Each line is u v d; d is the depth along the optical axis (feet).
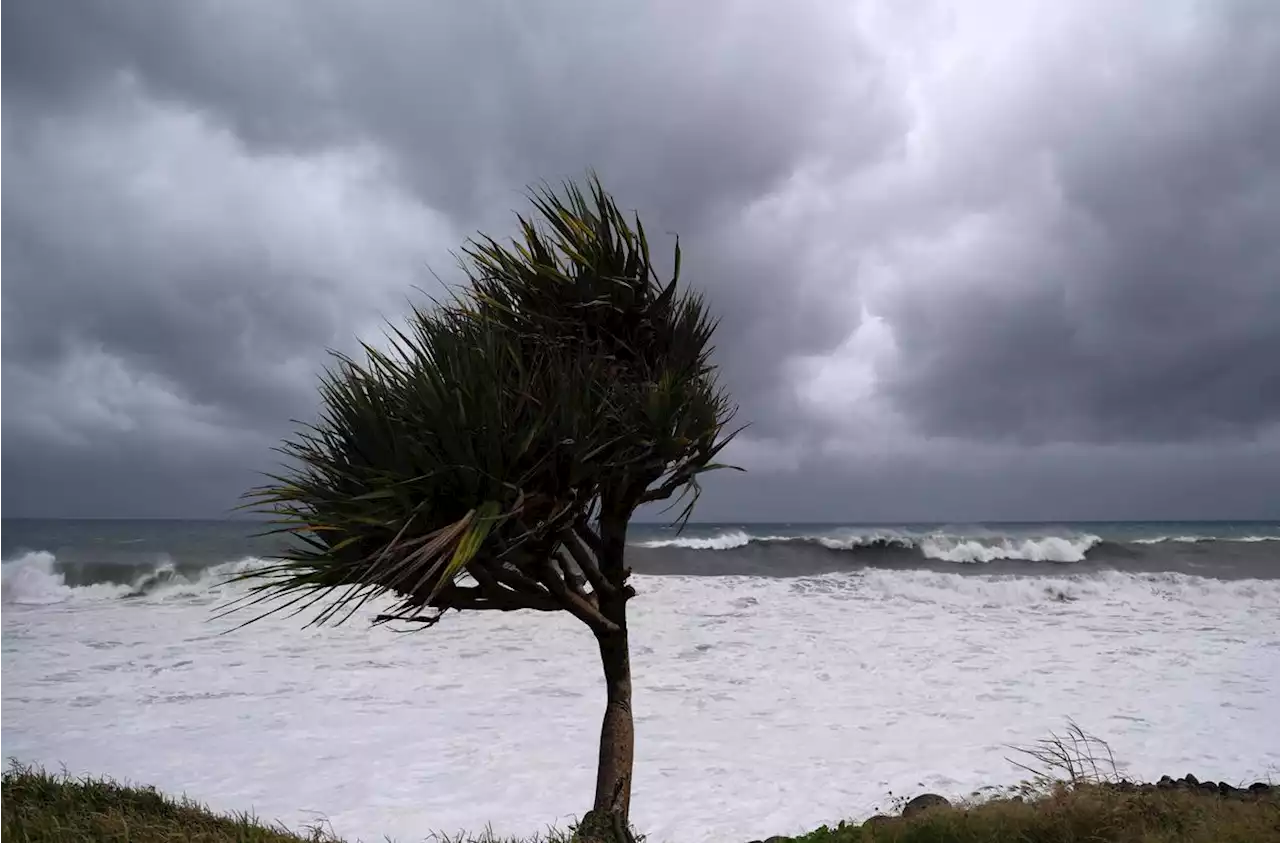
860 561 98.53
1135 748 30.53
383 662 44.65
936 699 37.99
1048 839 15.67
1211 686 39.96
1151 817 15.94
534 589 13.05
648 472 13.47
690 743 31.81
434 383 11.15
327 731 32.81
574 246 13.98
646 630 53.31
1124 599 66.59
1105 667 44.06
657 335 14.07
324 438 12.17
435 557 11.08
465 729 33.19
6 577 72.79
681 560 97.76
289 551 12.00
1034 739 31.83
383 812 24.62
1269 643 50.42
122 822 16.56
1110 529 254.06
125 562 86.63
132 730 32.76
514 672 42.75
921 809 19.77
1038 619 58.18
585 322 13.84
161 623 55.47
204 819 18.61
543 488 12.07
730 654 47.03
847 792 26.48
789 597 65.51
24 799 18.15
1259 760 29.12
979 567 94.94
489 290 13.73
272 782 27.22
